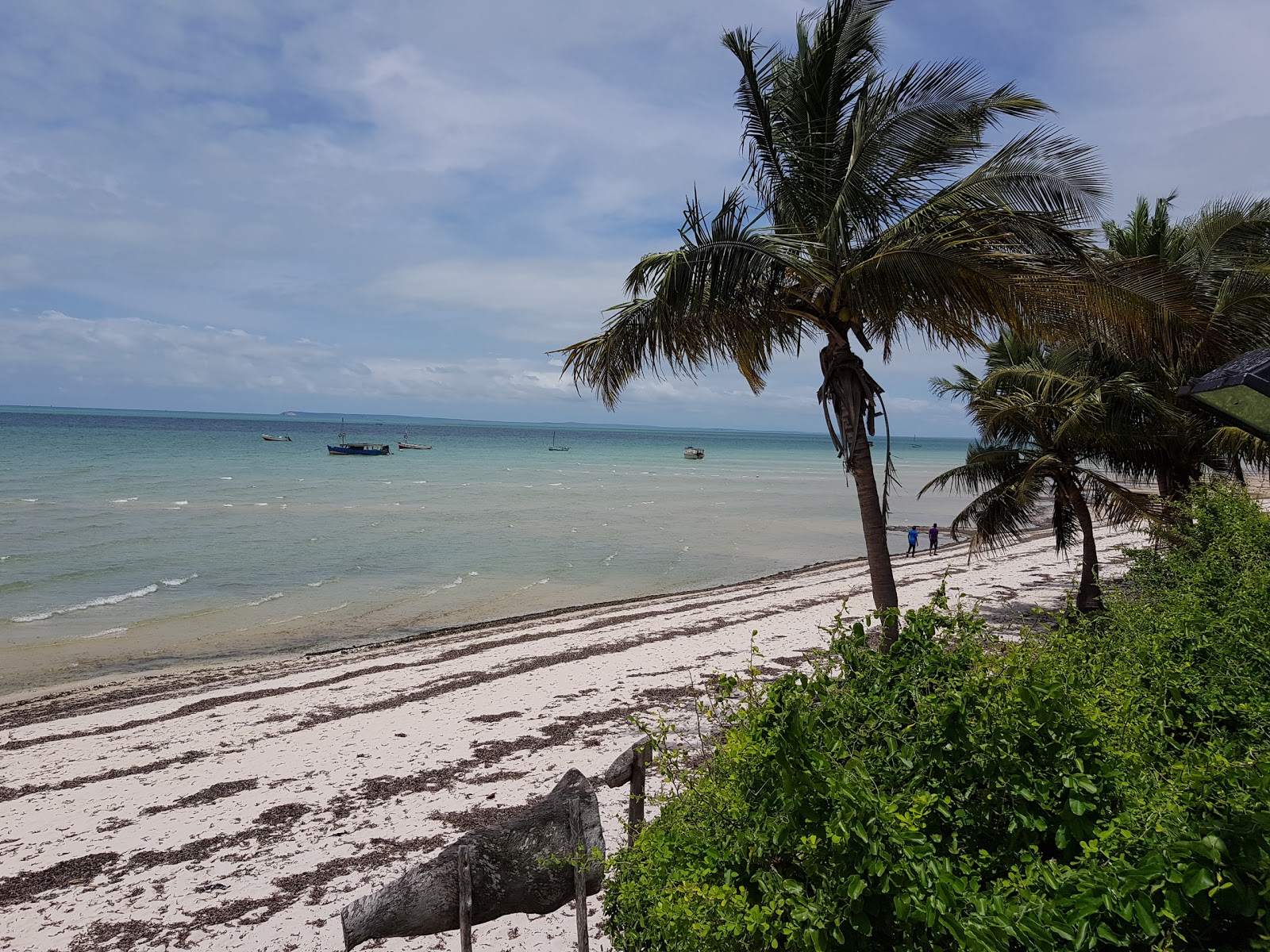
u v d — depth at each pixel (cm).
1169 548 841
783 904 240
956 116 902
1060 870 212
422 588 3006
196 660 2031
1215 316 1117
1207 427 1394
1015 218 835
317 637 2280
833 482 9588
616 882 353
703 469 11994
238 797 1038
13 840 934
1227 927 195
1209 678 393
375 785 1063
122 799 1050
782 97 994
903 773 272
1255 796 206
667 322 923
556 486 7912
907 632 336
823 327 967
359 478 7931
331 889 790
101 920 749
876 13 921
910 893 211
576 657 1756
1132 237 1480
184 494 5897
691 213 884
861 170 927
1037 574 2606
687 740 1105
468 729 1283
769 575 3394
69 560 3328
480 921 347
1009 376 1574
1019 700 264
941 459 17312
